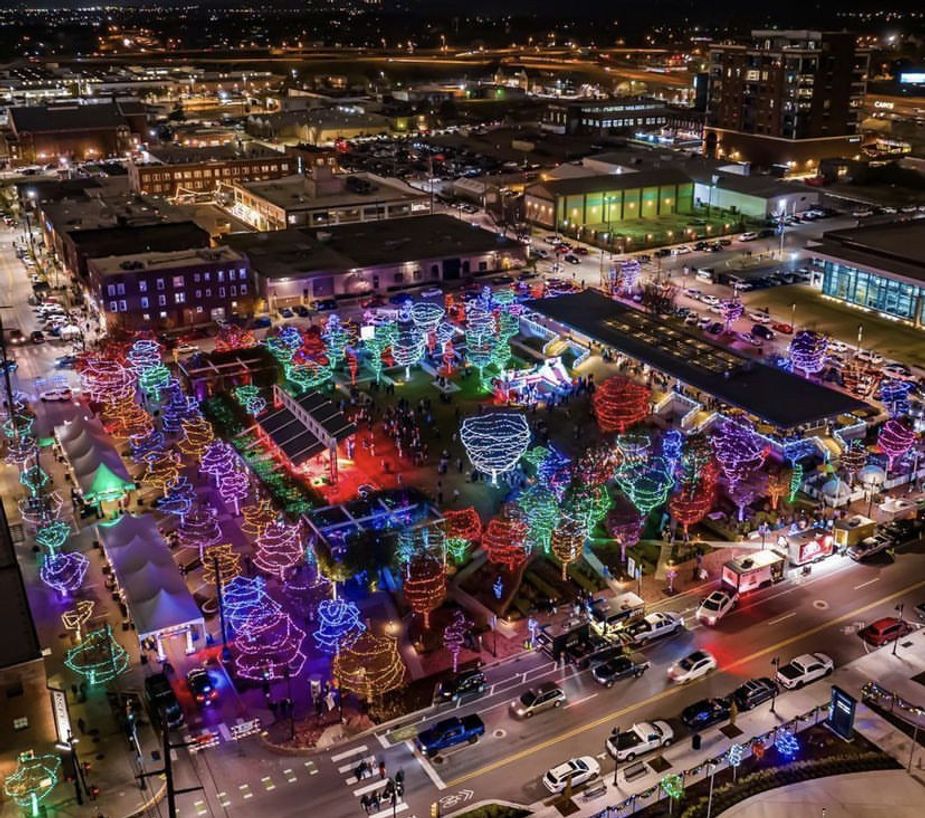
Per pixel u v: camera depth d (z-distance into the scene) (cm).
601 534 9262
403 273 17400
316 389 12662
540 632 7681
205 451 10394
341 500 9862
